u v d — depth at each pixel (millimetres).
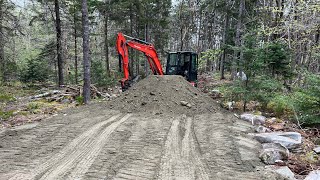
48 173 4895
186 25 36719
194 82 16188
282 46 10461
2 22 17938
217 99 13562
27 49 28141
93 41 37344
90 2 22484
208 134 7285
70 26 23344
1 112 10141
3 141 6723
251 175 4891
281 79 11039
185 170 5055
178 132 7441
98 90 16484
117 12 26312
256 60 9656
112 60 37906
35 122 8812
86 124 8141
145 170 5023
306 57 14352
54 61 22203
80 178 4703
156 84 11523
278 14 12531
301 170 5367
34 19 19672
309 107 8148
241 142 6691
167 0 30625
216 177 4789
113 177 4742
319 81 7824
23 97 14836
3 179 4645
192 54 15906
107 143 6469
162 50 34562
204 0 28891
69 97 13531
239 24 17812
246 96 9945
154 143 6496
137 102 10641
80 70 29844
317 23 10430
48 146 6289
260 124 8555
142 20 26891
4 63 18938
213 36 36719
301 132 7652
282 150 5840
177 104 10367
